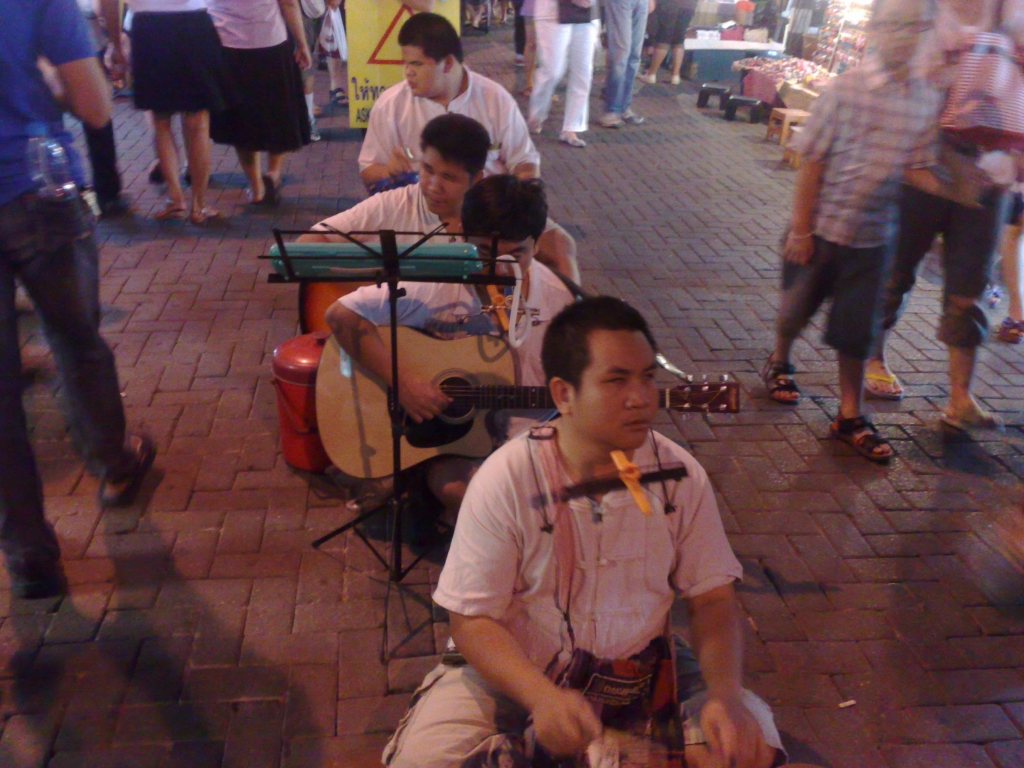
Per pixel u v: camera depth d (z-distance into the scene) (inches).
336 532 123.6
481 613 71.9
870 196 140.7
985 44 138.2
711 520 74.3
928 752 100.1
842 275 148.7
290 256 95.6
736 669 71.9
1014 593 123.6
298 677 104.9
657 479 70.6
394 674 105.7
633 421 66.0
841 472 151.9
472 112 161.6
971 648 115.3
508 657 69.8
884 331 173.0
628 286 222.1
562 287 115.8
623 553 71.3
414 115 159.9
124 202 257.1
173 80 228.1
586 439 68.6
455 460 118.8
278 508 133.6
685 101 436.5
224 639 109.7
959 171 147.0
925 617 120.1
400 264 97.7
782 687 108.0
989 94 139.7
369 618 114.2
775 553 131.5
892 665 112.1
